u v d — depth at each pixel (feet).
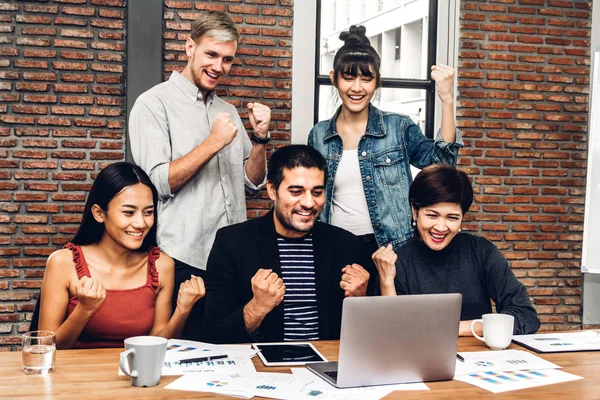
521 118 15.81
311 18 14.74
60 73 13.69
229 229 7.25
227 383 4.96
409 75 15.69
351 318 4.87
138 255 7.02
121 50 13.91
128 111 13.75
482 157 15.69
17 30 13.46
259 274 6.26
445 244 7.30
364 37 9.72
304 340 6.84
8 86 13.46
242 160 10.08
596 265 11.02
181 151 9.38
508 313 6.94
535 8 15.79
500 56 15.67
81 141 13.79
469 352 6.10
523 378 5.29
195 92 9.57
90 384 4.88
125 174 6.70
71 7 13.62
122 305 6.79
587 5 15.99
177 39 14.05
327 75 15.33
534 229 15.97
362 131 9.93
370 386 5.03
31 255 13.62
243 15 14.39
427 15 15.65
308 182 6.81
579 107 16.07
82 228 6.91
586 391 4.99
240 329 6.43
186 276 9.39
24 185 13.58
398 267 7.39
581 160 16.16
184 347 5.98
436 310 5.09
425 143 9.86
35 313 6.89
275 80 14.62
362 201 9.80
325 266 7.18
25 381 4.92
